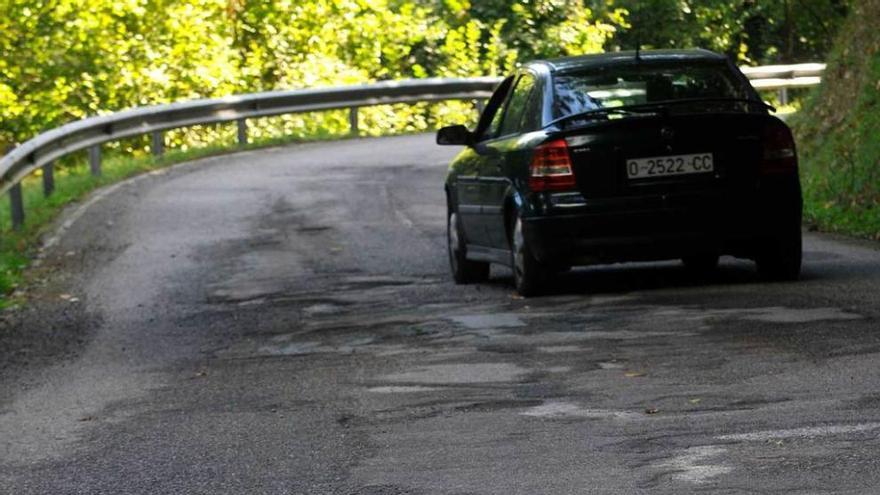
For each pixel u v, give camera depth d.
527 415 14.05
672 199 21.20
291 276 26.88
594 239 21.25
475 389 15.55
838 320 18.08
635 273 24.58
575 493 11.03
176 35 68.88
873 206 30.28
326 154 51.25
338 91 61.69
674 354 16.69
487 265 25.14
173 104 52.44
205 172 46.06
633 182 21.25
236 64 71.81
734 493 10.69
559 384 15.51
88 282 27.56
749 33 90.62
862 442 11.91
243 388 16.69
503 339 18.67
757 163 21.41
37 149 37.69
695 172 21.31
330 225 33.59
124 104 68.19
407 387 15.95
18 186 35.62
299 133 61.28
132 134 48.91
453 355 17.80
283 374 17.45
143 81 68.06
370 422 14.23
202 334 21.36
